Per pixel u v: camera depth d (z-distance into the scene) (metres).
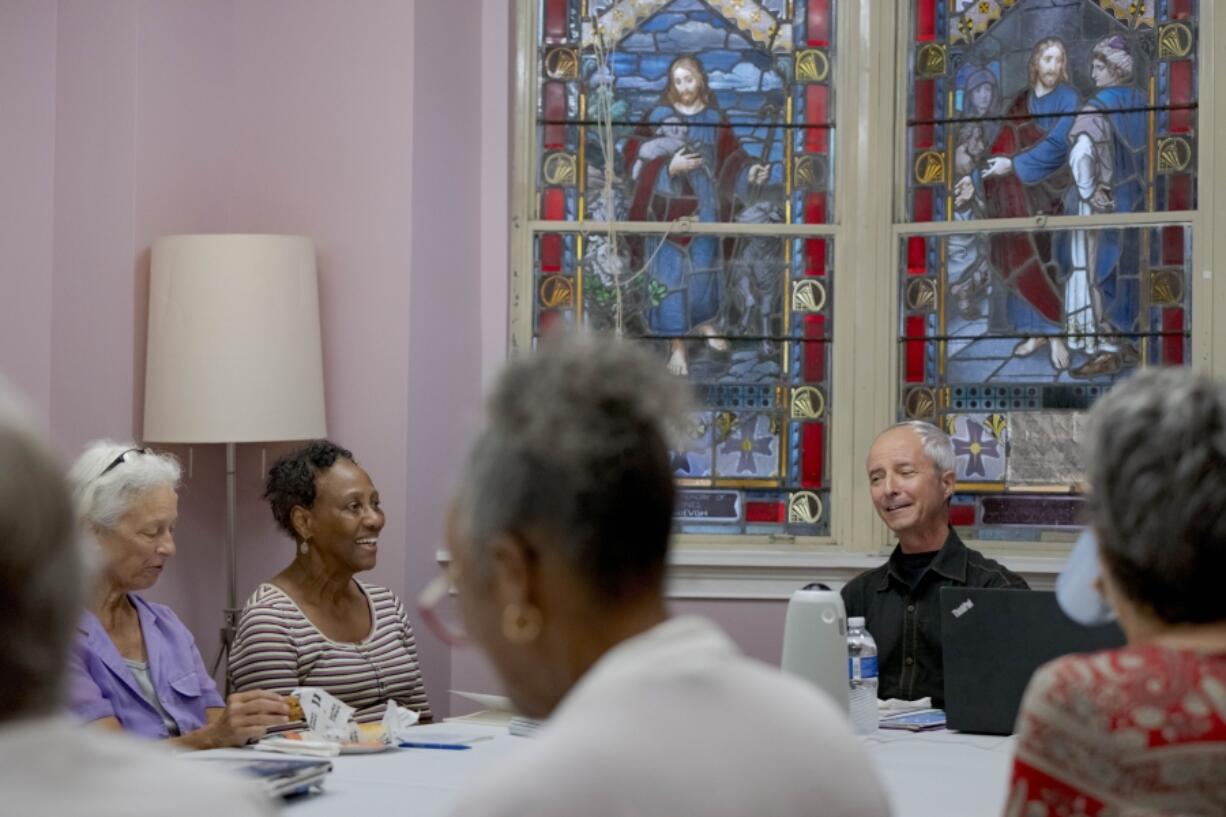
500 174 4.29
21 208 3.92
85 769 0.89
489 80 4.30
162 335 3.76
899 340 4.43
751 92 4.44
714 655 1.04
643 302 4.43
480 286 4.29
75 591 0.89
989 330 4.38
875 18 4.45
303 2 4.12
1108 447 1.26
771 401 4.43
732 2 4.45
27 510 0.86
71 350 3.88
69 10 3.91
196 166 4.03
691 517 4.42
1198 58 4.28
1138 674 1.19
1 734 0.88
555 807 0.93
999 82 4.39
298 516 3.22
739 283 4.44
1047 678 1.22
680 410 1.08
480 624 1.08
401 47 4.05
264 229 4.11
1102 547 1.28
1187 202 4.28
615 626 1.05
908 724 2.86
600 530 1.03
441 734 2.66
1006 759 2.53
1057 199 4.35
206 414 3.71
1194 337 4.25
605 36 4.44
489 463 1.06
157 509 2.77
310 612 3.21
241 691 3.08
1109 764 1.18
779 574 4.23
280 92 4.12
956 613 2.81
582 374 1.06
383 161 4.05
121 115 3.87
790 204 4.43
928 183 4.43
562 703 1.07
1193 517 1.20
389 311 4.04
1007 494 4.35
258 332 3.74
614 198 4.44
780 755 1.00
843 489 4.40
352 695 3.15
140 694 2.77
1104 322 4.31
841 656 2.66
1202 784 1.16
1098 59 4.34
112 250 3.86
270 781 2.08
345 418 4.04
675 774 0.96
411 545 4.01
